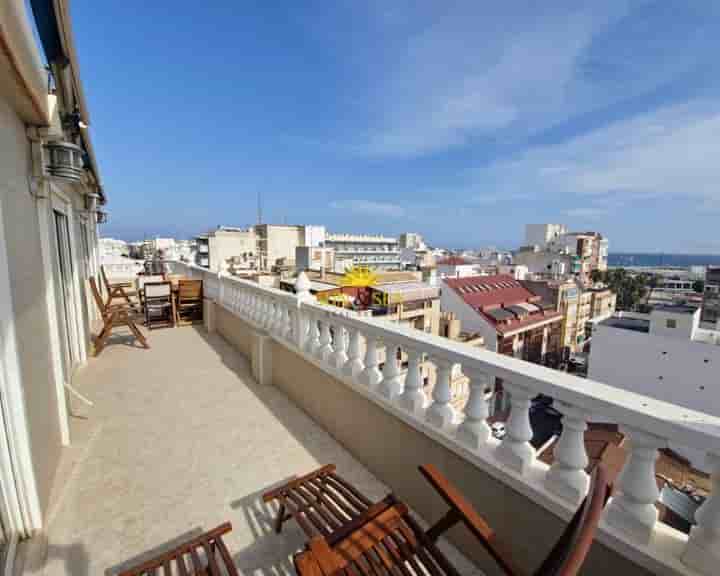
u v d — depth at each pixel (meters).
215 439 3.07
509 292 33.22
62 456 2.77
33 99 1.91
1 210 1.77
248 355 5.41
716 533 1.10
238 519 2.17
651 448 1.25
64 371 3.33
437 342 2.09
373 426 2.60
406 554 1.53
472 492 1.86
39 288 2.43
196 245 51.38
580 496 1.42
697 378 16.95
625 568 1.29
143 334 7.02
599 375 20.06
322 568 1.36
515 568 1.34
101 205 9.72
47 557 1.86
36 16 2.44
